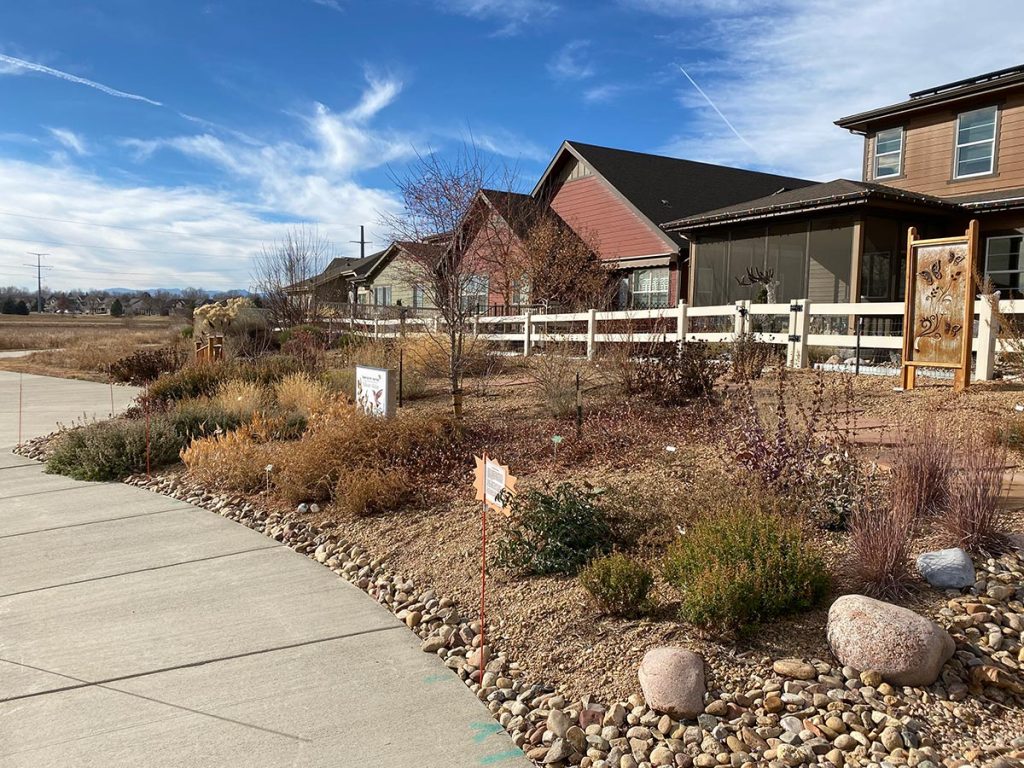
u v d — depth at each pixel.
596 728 3.22
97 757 3.15
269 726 3.37
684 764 2.94
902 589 3.85
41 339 39.91
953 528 4.29
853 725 3.01
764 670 3.42
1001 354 8.83
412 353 13.24
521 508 5.20
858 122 19.30
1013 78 15.86
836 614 3.50
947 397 8.09
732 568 3.75
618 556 4.14
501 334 17.22
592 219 24.86
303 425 10.00
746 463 5.18
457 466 7.18
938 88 17.86
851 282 15.66
